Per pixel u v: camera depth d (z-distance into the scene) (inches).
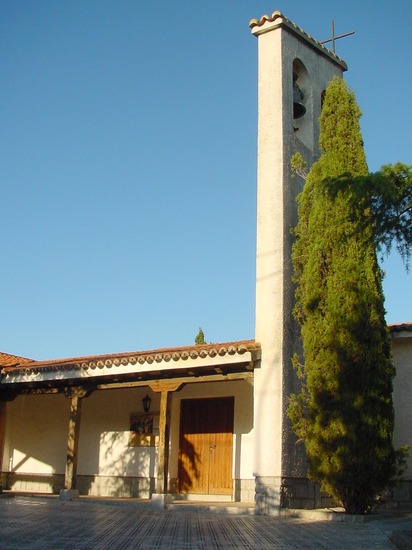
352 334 527.8
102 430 815.7
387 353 537.6
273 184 636.1
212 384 747.4
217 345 636.1
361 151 591.2
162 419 648.4
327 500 608.7
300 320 581.0
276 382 575.2
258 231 631.2
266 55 693.3
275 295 599.2
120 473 784.3
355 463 503.8
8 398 776.3
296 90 713.0
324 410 524.7
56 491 826.2
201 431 741.3
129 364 660.1
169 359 632.4
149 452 770.2
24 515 517.7
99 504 650.8
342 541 388.2
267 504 552.1
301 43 724.0
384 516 515.5
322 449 519.5
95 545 353.7
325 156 595.5
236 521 499.8
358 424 509.7
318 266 556.1
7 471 864.9
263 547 359.9
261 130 664.4
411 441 621.0
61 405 856.9
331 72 769.6
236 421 717.3
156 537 396.2
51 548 337.4
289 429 572.1
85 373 691.4
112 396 821.2
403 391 637.3
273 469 556.7
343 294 537.6
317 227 565.0
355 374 520.7
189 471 735.1
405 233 344.5
